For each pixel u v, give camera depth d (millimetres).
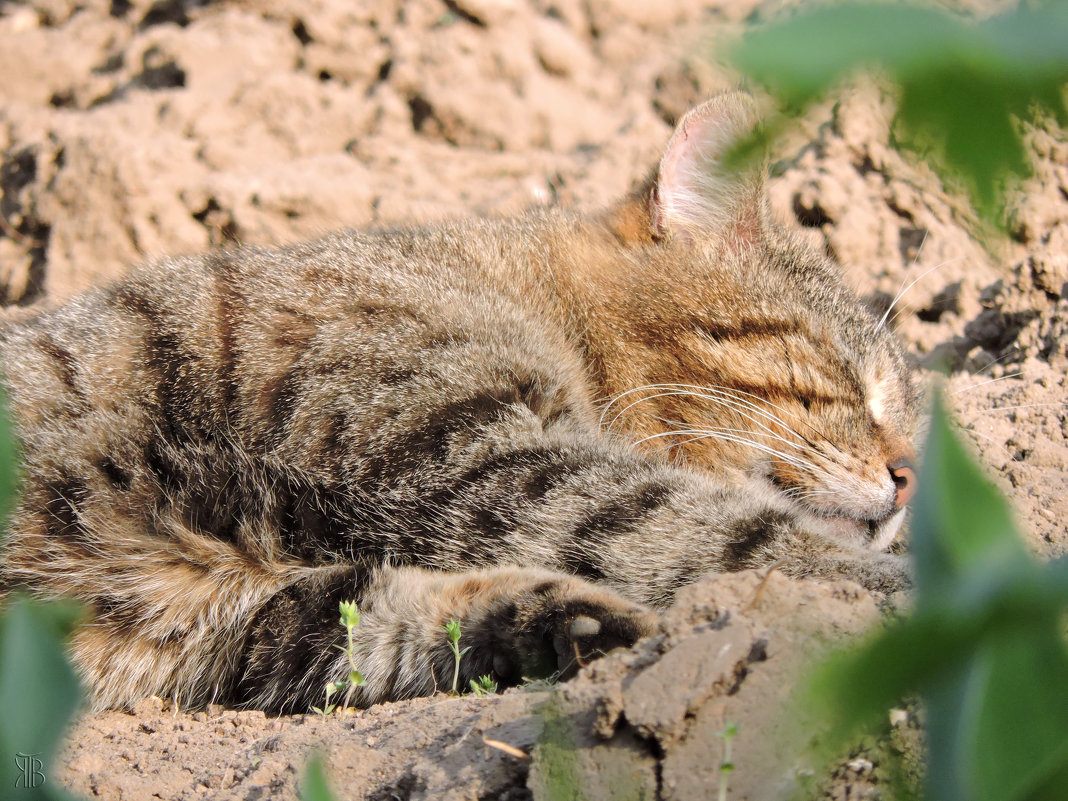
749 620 3162
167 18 11562
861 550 4547
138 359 5160
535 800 3012
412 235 6195
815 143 9406
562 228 6379
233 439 4965
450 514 4734
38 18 11531
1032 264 7562
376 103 11164
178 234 9547
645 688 2992
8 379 4988
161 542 4855
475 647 4332
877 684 1217
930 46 929
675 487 4719
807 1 1119
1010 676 1210
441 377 4977
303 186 9773
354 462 4820
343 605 4250
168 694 4945
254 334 5148
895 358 6441
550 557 4625
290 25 11367
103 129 9867
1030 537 5000
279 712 4754
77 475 4906
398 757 3537
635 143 10875
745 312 5957
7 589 4863
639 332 6008
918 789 1789
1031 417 6633
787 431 5832
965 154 975
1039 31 932
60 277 9383
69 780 4004
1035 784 1286
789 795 2674
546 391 5172
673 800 2871
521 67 11664
